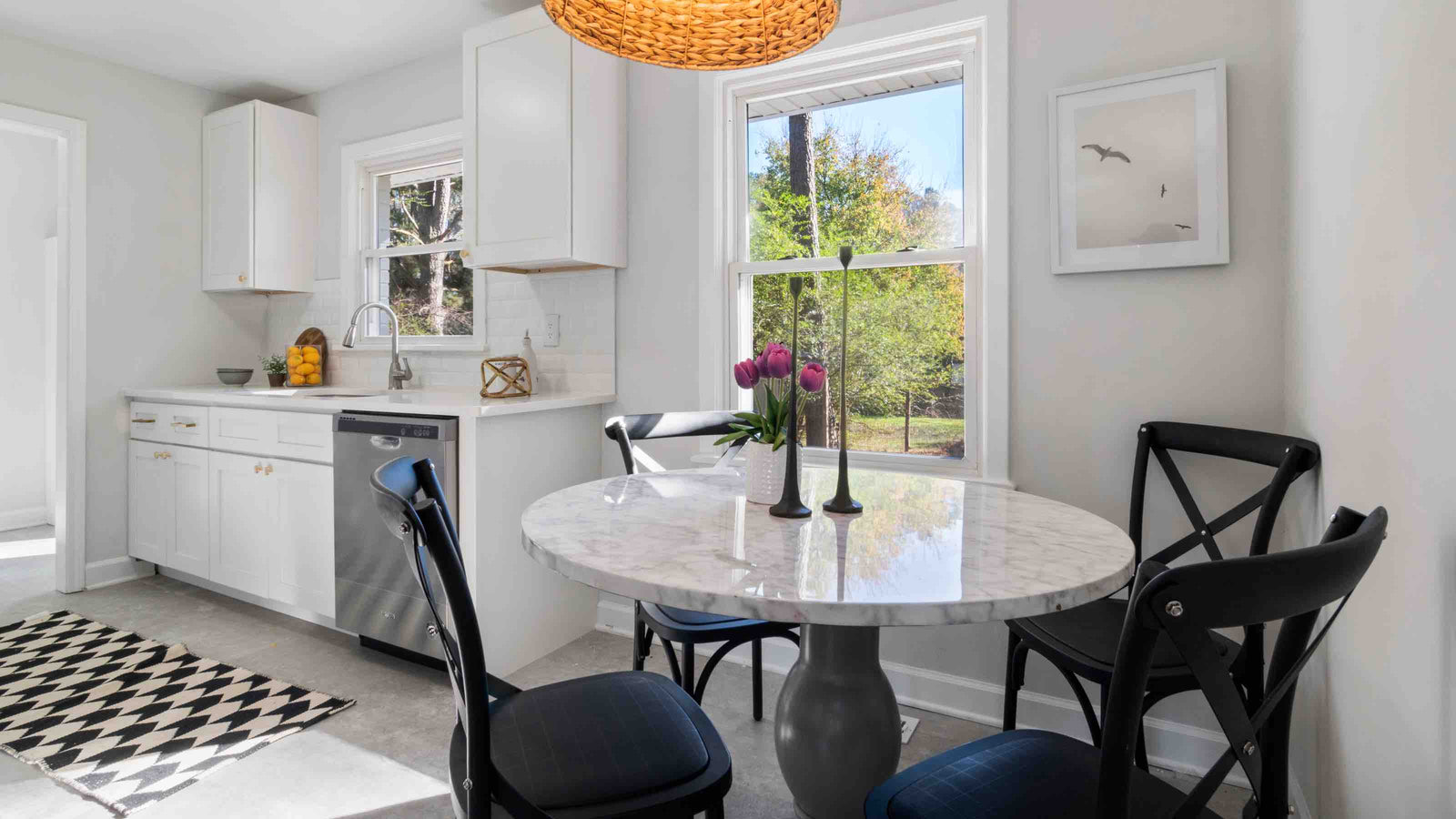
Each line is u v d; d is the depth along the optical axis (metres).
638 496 1.50
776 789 1.82
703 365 2.62
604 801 0.95
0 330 4.55
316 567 2.72
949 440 2.30
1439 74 0.88
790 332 2.54
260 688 2.33
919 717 2.19
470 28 2.83
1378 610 1.11
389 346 3.54
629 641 2.78
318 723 2.12
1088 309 2.02
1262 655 1.37
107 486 3.42
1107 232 1.96
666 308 2.73
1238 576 0.64
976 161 2.23
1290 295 1.71
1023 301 2.11
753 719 2.17
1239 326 1.84
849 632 1.46
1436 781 0.89
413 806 1.73
